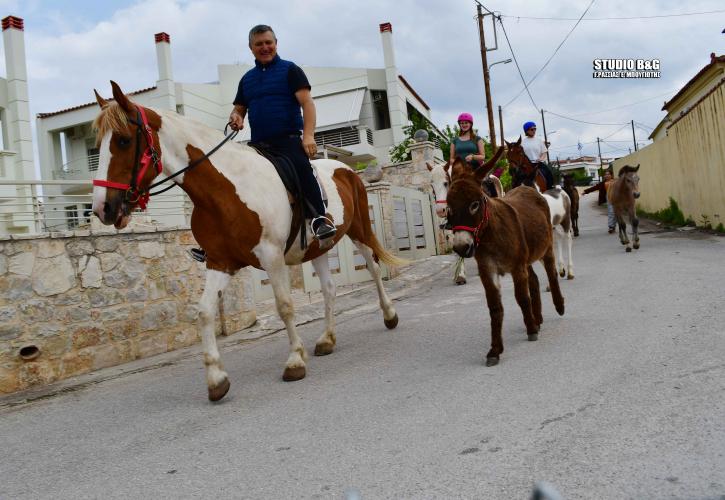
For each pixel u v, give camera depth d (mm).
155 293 7512
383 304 7250
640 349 4840
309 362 6000
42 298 6355
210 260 5121
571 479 2785
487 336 6102
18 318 6141
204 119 27484
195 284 8039
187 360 6957
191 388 5512
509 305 7699
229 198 4898
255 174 5105
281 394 4875
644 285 7832
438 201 8148
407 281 11617
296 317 8836
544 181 9352
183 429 4258
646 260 10367
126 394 5566
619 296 7316
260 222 5027
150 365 6844
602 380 4188
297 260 5863
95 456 3908
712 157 14211
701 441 3031
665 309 6223
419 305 8812
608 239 15391
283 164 5395
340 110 26750
